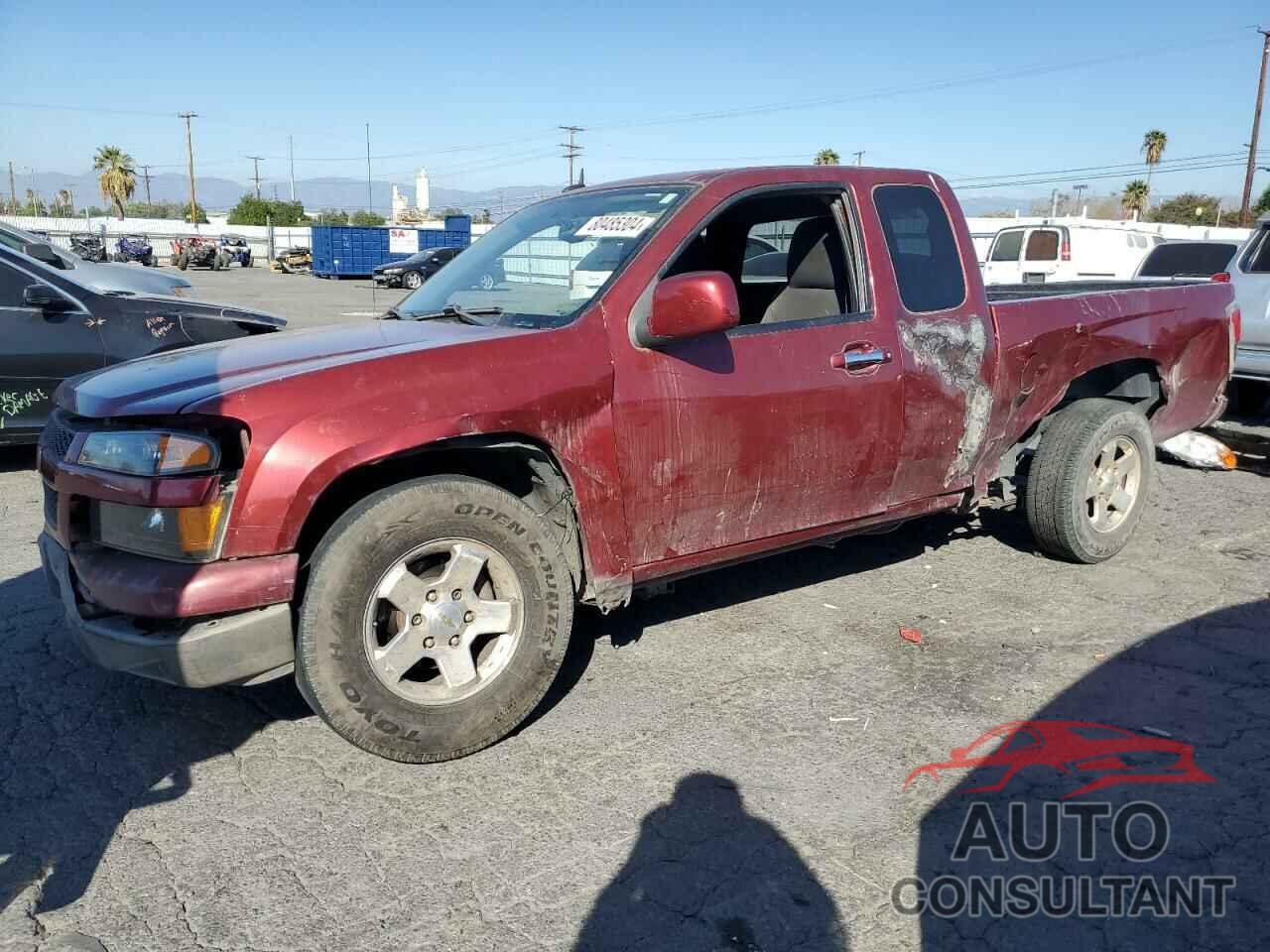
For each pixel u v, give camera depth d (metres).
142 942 2.47
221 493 2.89
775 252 4.55
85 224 64.88
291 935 2.50
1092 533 5.00
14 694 3.76
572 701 3.71
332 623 2.97
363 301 25.59
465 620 3.20
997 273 18.98
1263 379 8.52
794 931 2.51
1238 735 3.45
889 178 4.23
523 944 2.46
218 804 3.07
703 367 3.58
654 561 3.64
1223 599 4.69
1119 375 5.37
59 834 2.91
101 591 2.96
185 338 7.27
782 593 4.80
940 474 4.38
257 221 79.38
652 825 2.94
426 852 2.83
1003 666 3.99
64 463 3.15
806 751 3.35
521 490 3.57
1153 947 2.46
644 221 3.71
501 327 3.52
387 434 2.98
